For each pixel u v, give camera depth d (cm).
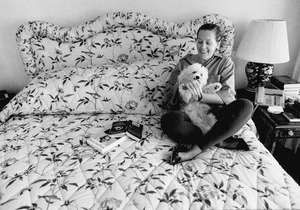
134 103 136
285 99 145
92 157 101
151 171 92
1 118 137
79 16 165
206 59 125
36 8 162
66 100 136
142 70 142
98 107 137
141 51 159
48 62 164
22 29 156
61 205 77
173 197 78
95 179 88
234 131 100
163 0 159
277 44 131
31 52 162
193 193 80
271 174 87
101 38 160
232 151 103
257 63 149
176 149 102
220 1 158
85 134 119
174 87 123
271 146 132
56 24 167
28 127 129
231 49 159
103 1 160
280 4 157
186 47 153
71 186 85
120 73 141
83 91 137
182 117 111
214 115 114
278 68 178
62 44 161
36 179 89
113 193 81
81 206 76
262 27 132
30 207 77
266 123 134
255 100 144
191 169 93
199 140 102
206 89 118
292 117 126
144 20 156
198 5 160
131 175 89
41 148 108
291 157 167
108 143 107
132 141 113
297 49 171
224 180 85
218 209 73
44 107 137
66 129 126
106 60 163
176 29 155
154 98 137
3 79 186
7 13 162
